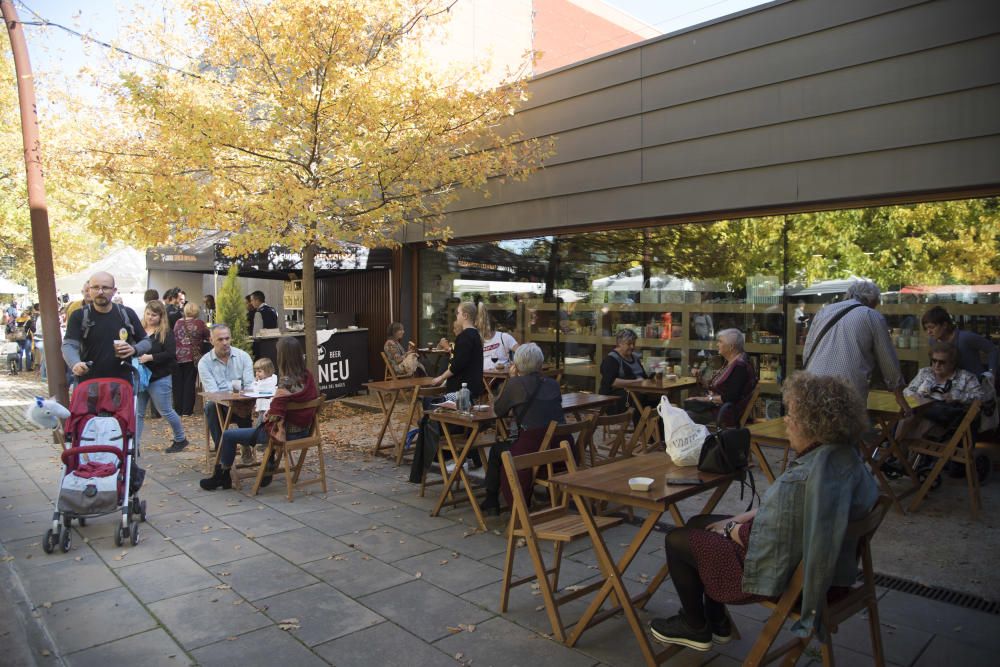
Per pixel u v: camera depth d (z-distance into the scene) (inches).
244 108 347.9
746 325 312.2
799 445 107.2
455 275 438.9
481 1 546.6
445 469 228.8
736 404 246.4
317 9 306.0
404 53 343.9
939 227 259.3
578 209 351.6
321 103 321.7
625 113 329.4
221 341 283.4
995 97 232.1
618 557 182.2
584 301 370.6
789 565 101.7
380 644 135.5
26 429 374.9
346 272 505.4
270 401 258.7
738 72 291.3
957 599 154.4
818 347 185.0
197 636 138.9
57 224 643.5
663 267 339.0
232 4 323.0
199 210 318.0
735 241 313.6
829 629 102.6
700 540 115.9
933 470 212.7
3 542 195.3
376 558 181.9
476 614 148.6
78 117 342.6
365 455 306.5
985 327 250.5
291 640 137.1
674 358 336.5
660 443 282.2
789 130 278.7
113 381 203.6
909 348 269.4
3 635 136.7
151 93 302.2
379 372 486.3
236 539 196.9
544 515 148.9
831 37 266.4
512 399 200.7
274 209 309.3
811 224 291.1
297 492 247.4
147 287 623.2
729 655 130.8
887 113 254.5
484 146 377.4
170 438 342.3
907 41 248.8
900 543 187.0
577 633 133.6
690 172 308.2
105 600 156.0
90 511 187.3
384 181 335.6
